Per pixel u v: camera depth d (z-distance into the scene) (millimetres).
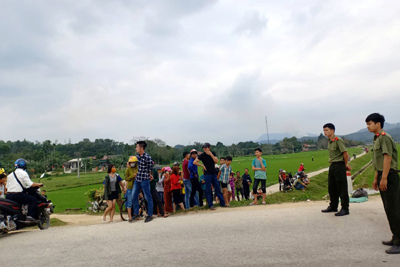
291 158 99625
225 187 11438
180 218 8234
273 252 5066
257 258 4844
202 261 4844
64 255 5547
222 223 7164
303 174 24891
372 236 5609
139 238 6359
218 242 5742
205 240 5918
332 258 4699
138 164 8766
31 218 8672
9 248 6352
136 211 8773
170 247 5633
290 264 4547
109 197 10547
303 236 5805
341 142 7301
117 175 10844
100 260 5164
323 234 5855
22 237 7359
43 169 96188
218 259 4891
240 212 8398
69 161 109688
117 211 19047
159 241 6051
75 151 162125
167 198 11930
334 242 5391
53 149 113438
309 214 7520
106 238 6543
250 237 5926
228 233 6293
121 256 5305
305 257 4785
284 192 21984
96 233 7051
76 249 5871
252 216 7703
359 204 8797
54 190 43719
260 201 11750
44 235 7301
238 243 5609
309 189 24094
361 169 45344
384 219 6680
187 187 11867
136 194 8766
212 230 6602
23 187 8680
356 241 5387
